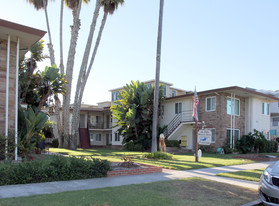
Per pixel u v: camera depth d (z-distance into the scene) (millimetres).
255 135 24750
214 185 8164
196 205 5902
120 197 6219
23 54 14648
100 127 37500
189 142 25422
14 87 11820
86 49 24562
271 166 6648
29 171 7809
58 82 19141
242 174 10398
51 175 8133
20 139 11469
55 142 30578
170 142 25203
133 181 8523
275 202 5895
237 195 7027
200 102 25391
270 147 26328
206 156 19062
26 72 18281
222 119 23500
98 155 16969
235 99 25375
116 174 9492
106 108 35031
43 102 19219
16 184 7480
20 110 12148
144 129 25656
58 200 5695
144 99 25188
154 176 9625
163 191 7078
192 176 9852
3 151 10609
